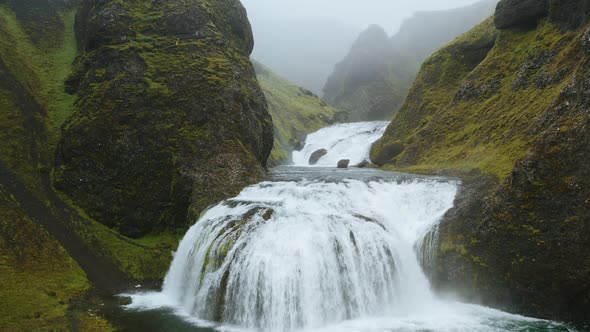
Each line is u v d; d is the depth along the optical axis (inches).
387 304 904.9
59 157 1285.7
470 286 913.5
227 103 1386.6
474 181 1079.6
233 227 958.4
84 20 1754.4
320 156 2728.8
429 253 992.2
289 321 824.9
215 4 1755.7
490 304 882.1
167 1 1615.4
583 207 768.3
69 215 1163.3
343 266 888.3
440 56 2236.7
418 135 1873.8
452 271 944.3
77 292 924.6
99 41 1535.4
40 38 1770.4
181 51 1486.2
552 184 818.8
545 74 1285.7
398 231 1034.7
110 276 1035.9
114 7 1563.7
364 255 914.7
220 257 914.7
